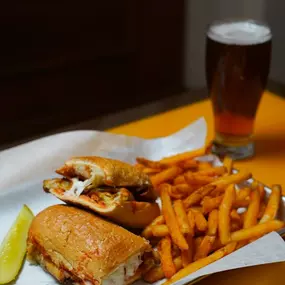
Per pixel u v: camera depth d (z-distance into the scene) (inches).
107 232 27.1
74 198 29.2
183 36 82.5
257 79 35.6
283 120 42.1
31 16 74.4
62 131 39.9
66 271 27.4
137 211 29.4
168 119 41.9
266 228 28.9
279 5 67.4
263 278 27.5
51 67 77.3
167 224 29.1
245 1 71.1
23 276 28.4
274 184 33.5
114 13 79.7
